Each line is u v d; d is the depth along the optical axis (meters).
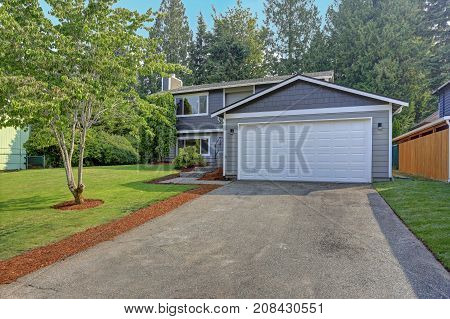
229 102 19.30
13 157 19.47
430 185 9.05
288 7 35.16
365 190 8.80
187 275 3.83
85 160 20.22
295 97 11.32
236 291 3.40
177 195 8.98
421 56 26.27
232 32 36.53
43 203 8.57
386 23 26.78
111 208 7.65
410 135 16.59
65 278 3.87
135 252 4.70
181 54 39.59
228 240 5.10
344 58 28.52
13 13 6.91
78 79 6.93
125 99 8.74
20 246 5.13
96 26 7.46
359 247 4.55
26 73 6.92
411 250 4.34
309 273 3.77
